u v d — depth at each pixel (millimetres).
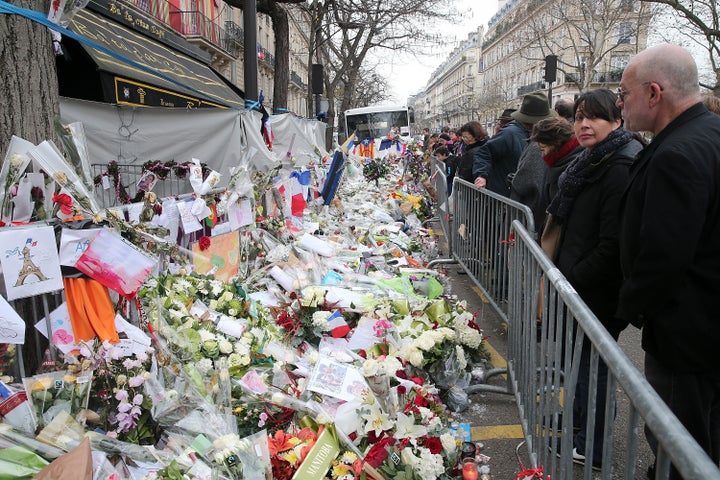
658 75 2188
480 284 5500
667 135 2176
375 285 4363
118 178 5363
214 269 4031
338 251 5316
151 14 18469
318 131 16438
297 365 3105
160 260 3131
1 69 2512
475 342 3576
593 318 1739
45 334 2258
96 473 1910
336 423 2568
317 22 19172
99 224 2367
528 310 2895
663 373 2236
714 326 2070
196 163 3916
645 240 2066
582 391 2857
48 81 2705
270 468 2211
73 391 2086
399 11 19656
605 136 2807
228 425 2363
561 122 3508
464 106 83250
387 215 7883
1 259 2043
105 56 6375
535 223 4184
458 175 7094
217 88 9812
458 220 6645
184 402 2363
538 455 2578
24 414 1993
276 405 2670
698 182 1979
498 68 74625
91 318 2314
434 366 3342
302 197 6348
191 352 2662
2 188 2297
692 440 1012
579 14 31672
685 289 2088
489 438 3189
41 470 1775
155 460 2104
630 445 1346
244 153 6816
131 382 2207
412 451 2430
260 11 12758
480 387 3629
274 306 3854
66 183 2346
